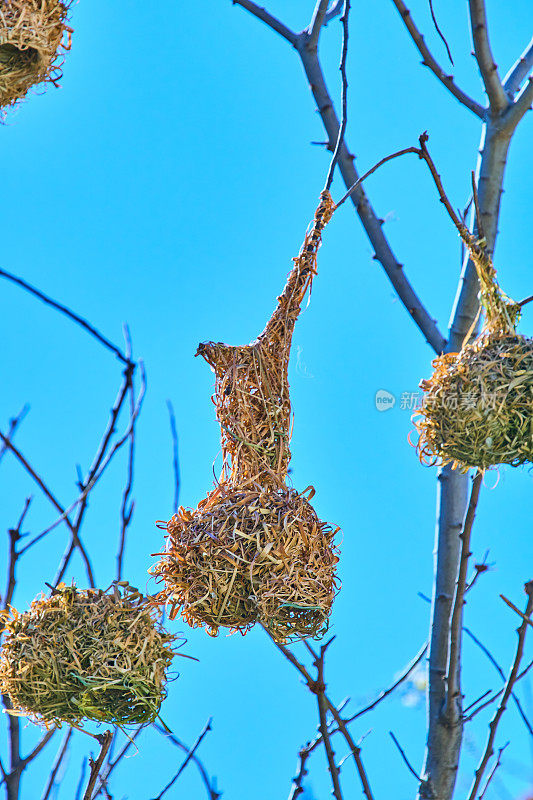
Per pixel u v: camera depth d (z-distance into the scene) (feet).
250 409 12.13
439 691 12.69
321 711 11.96
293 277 12.20
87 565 11.90
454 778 12.60
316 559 12.04
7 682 11.67
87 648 11.66
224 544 11.99
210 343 12.19
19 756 11.84
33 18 11.98
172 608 12.05
